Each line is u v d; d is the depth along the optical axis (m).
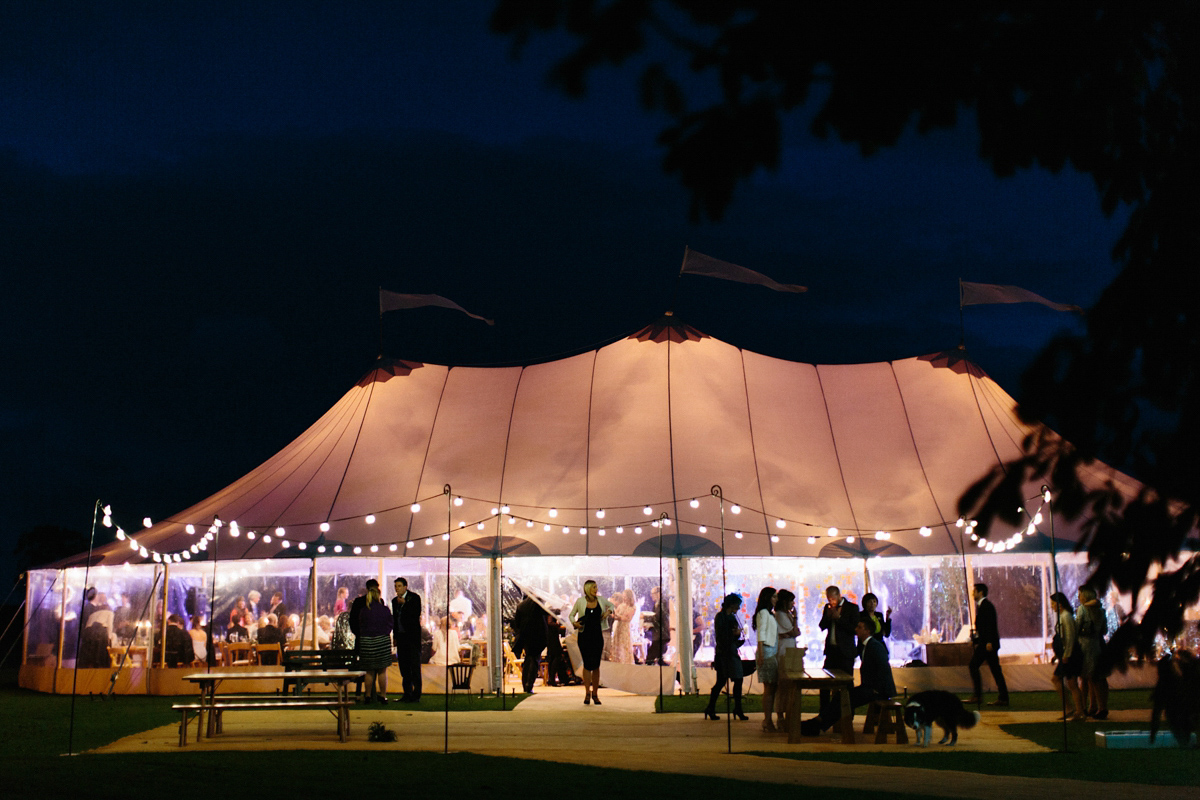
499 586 17.44
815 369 21.36
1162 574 2.60
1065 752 9.48
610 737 10.95
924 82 2.34
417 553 17.59
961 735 11.08
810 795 7.12
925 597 17.61
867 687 10.76
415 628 14.88
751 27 2.20
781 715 11.61
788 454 19.47
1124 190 2.59
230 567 17.78
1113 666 2.70
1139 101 2.51
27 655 18.88
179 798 6.96
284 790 7.29
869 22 2.26
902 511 18.48
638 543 17.58
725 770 8.48
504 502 18.41
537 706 14.40
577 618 15.05
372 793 7.20
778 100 2.32
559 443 19.42
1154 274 2.54
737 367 20.91
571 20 2.09
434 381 20.97
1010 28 2.38
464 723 12.27
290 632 17.55
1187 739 2.68
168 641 17.64
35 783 7.59
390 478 19.05
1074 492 2.58
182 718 10.23
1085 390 2.53
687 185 2.37
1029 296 20.48
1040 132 2.44
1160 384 2.52
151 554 18.03
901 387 20.80
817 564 17.75
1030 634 17.31
